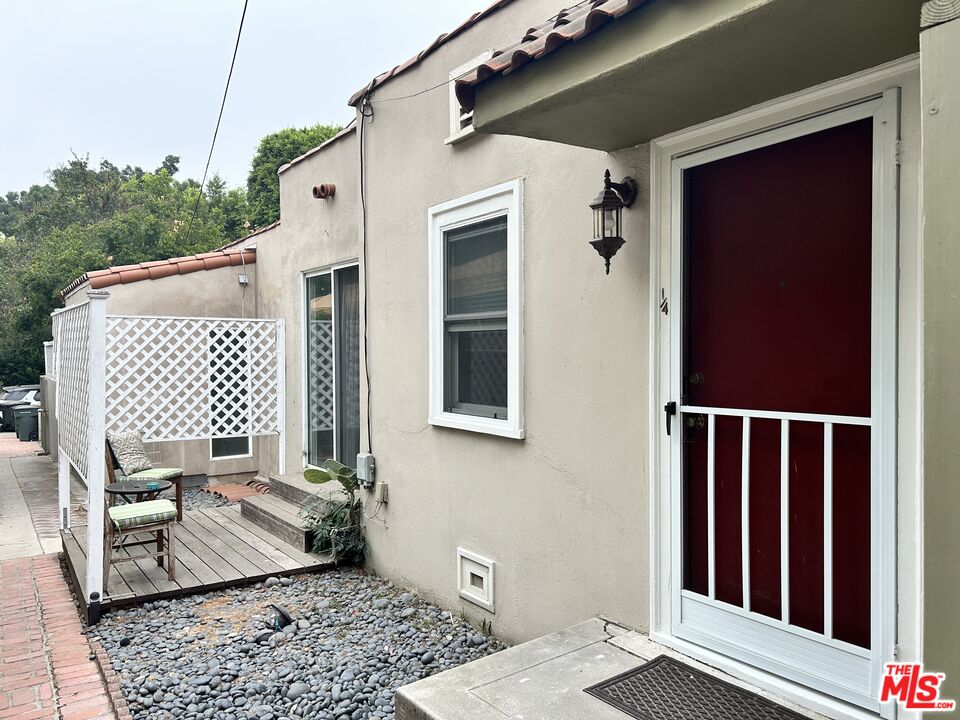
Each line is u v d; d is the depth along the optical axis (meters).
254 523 6.35
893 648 2.16
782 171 2.55
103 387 4.43
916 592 2.11
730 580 2.74
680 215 2.88
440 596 4.41
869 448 2.29
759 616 2.58
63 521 6.19
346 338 6.60
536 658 2.80
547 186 3.54
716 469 2.79
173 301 8.30
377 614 4.34
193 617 4.38
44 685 3.49
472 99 2.83
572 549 3.41
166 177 27.44
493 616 3.96
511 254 3.75
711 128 2.70
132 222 21.20
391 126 4.89
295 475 7.09
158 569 5.04
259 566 5.10
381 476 5.04
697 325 2.87
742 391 2.69
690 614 2.85
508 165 3.80
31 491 8.98
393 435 4.90
